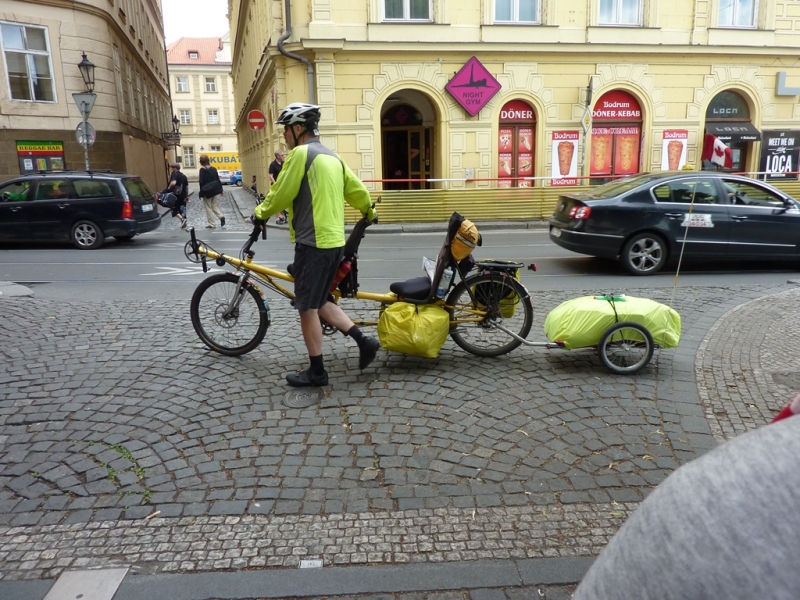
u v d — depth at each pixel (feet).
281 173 13.46
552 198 56.44
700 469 2.59
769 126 66.69
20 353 17.15
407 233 51.65
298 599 7.84
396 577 8.21
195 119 244.63
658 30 61.77
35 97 67.26
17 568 8.45
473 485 10.50
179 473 10.90
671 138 64.49
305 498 10.14
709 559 2.25
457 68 58.90
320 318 14.94
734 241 29.94
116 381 15.05
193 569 8.42
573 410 13.42
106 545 8.95
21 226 40.73
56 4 66.74
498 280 16.15
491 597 7.87
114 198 41.16
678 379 15.23
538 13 60.13
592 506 9.92
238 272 16.57
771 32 64.13
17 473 10.91
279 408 13.52
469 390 14.48
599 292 25.49
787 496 2.25
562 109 61.77
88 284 27.81
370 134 58.23
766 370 15.88
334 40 55.06
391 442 11.99
